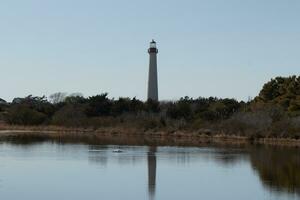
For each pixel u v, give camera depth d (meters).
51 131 133.62
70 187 42.94
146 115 132.25
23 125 143.75
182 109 131.12
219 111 126.00
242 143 94.06
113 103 147.38
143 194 40.34
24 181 45.56
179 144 90.50
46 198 38.25
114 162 61.03
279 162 61.41
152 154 70.94
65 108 147.38
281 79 130.38
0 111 166.62
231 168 56.03
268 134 99.12
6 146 82.38
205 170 54.47
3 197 38.25
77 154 70.00
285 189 42.75
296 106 113.44
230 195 40.28
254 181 46.88
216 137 107.25
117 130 125.50
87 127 133.88
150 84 150.12
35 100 174.12
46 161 61.16
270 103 117.19
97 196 39.28
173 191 41.78
